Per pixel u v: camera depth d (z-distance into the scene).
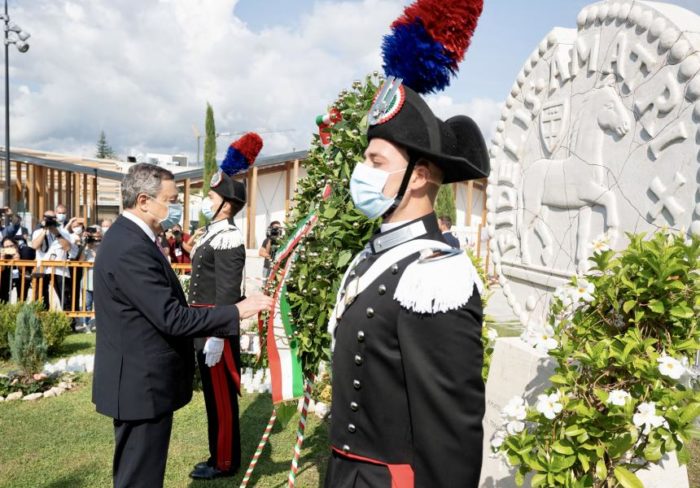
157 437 2.54
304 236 2.63
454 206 16.08
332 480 1.59
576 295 2.18
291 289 2.70
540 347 2.19
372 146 1.56
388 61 1.65
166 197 2.66
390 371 1.42
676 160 2.54
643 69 2.73
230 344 3.60
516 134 3.87
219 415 3.60
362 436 1.49
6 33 16.58
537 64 3.65
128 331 2.48
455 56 1.60
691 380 2.17
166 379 2.53
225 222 3.83
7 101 17.30
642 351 2.00
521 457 2.14
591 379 2.09
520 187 3.81
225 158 4.05
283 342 2.72
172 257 9.95
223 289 3.65
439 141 1.49
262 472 3.73
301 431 2.76
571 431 1.98
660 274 1.97
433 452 1.27
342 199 2.44
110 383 2.47
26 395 5.16
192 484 3.56
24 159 19.05
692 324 2.03
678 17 2.56
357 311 1.50
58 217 12.39
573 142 3.26
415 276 1.35
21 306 6.66
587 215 3.14
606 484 2.09
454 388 1.27
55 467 3.74
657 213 2.64
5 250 8.50
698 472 3.35
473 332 1.31
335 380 1.58
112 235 2.57
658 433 1.89
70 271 8.22
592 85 3.10
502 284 4.03
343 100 2.55
